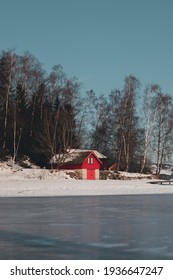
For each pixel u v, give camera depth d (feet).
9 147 245.65
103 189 167.32
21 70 247.91
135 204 103.04
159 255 41.45
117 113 260.83
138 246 46.06
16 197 131.23
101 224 65.21
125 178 234.38
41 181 187.11
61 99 255.29
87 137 301.84
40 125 243.40
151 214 80.33
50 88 255.70
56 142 239.09
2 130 243.40
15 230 58.80
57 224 65.41
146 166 274.16
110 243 48.01
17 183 175.73
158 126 257.96
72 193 148.25
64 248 45.09
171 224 64.95
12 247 45.75
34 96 254.68
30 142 245.24
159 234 54.70
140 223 66.18
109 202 109.50
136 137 264.31
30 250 44.06
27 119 249.96
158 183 209.36
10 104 246.06
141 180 224.53
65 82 256.73
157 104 256.93
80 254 41.96
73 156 237.25
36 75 253.03
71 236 53.26
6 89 239.71
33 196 135.54
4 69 242.37
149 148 261.03
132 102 257.96
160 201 113.29
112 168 267.59
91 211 86.07
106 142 298.56
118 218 73.51
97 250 43.96
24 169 217.15
